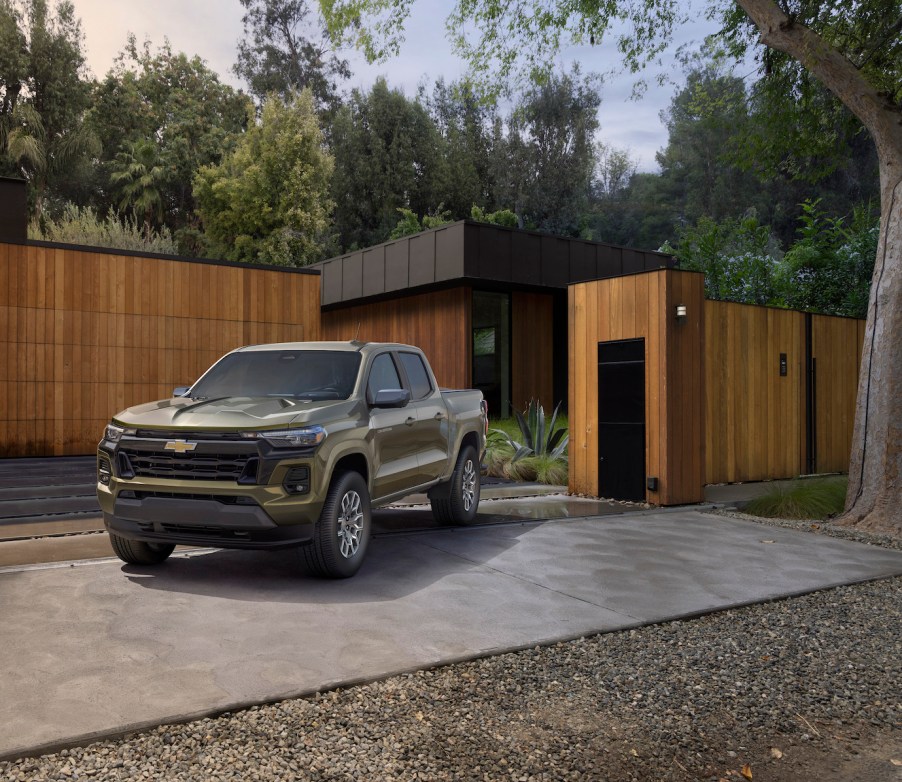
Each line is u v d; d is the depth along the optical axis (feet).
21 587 18.30
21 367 47.47
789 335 41.78
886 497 29.50
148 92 168.04
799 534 28.04
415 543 24.38
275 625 15.90
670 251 69.87
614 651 15.49
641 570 21.81
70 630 15.26
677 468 32.65
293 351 23.18
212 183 132.36
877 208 75.61
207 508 17.85
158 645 14.53
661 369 32.42
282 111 128.57
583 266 59.88
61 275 48.49
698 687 13.84
